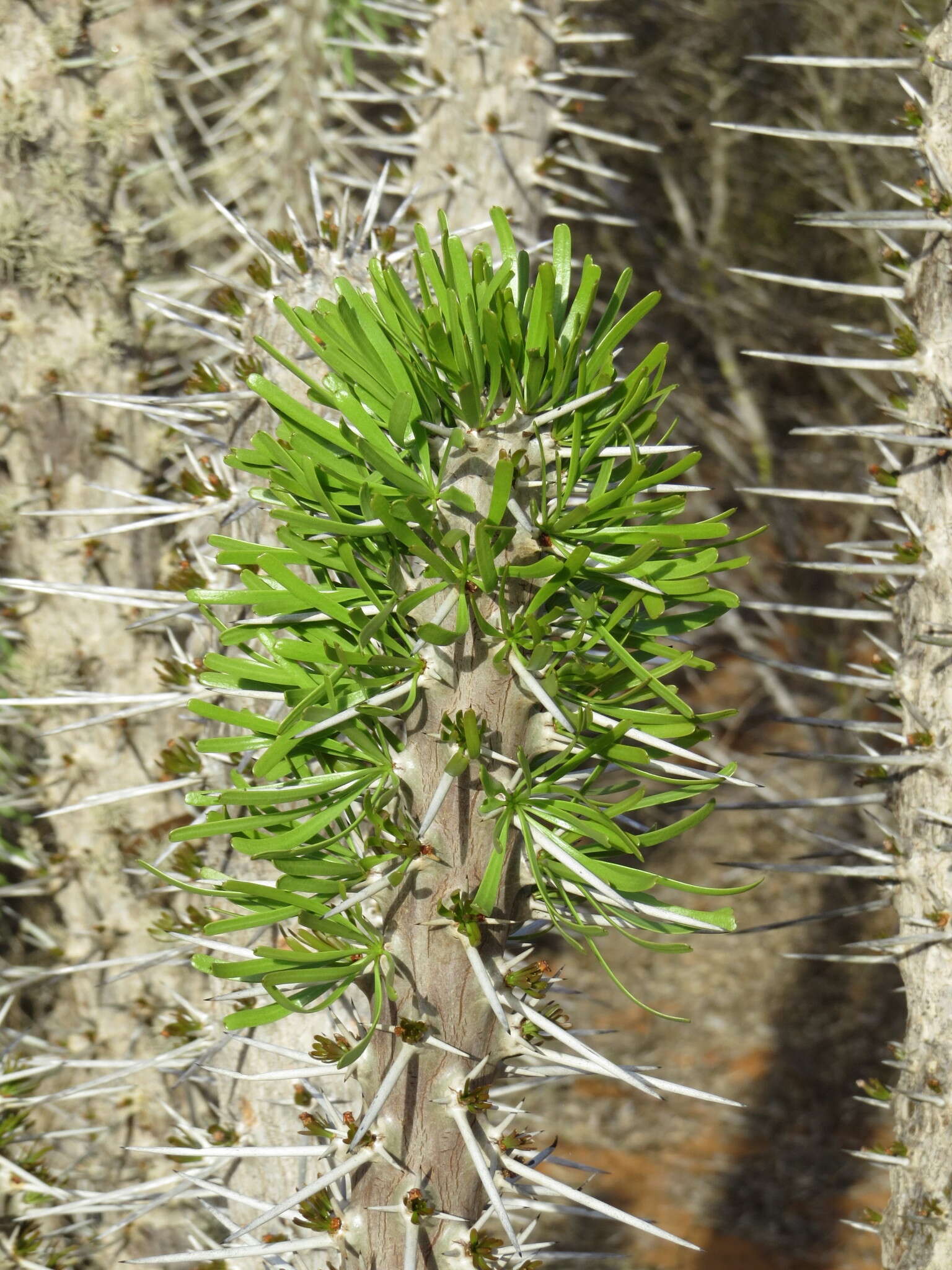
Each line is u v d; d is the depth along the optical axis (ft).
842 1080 9.84
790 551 12.29
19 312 3.51
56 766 3.70
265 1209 2.79
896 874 2.96
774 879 11.61
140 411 3.25
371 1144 2.31
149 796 3.71
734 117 11.20
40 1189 3.28
